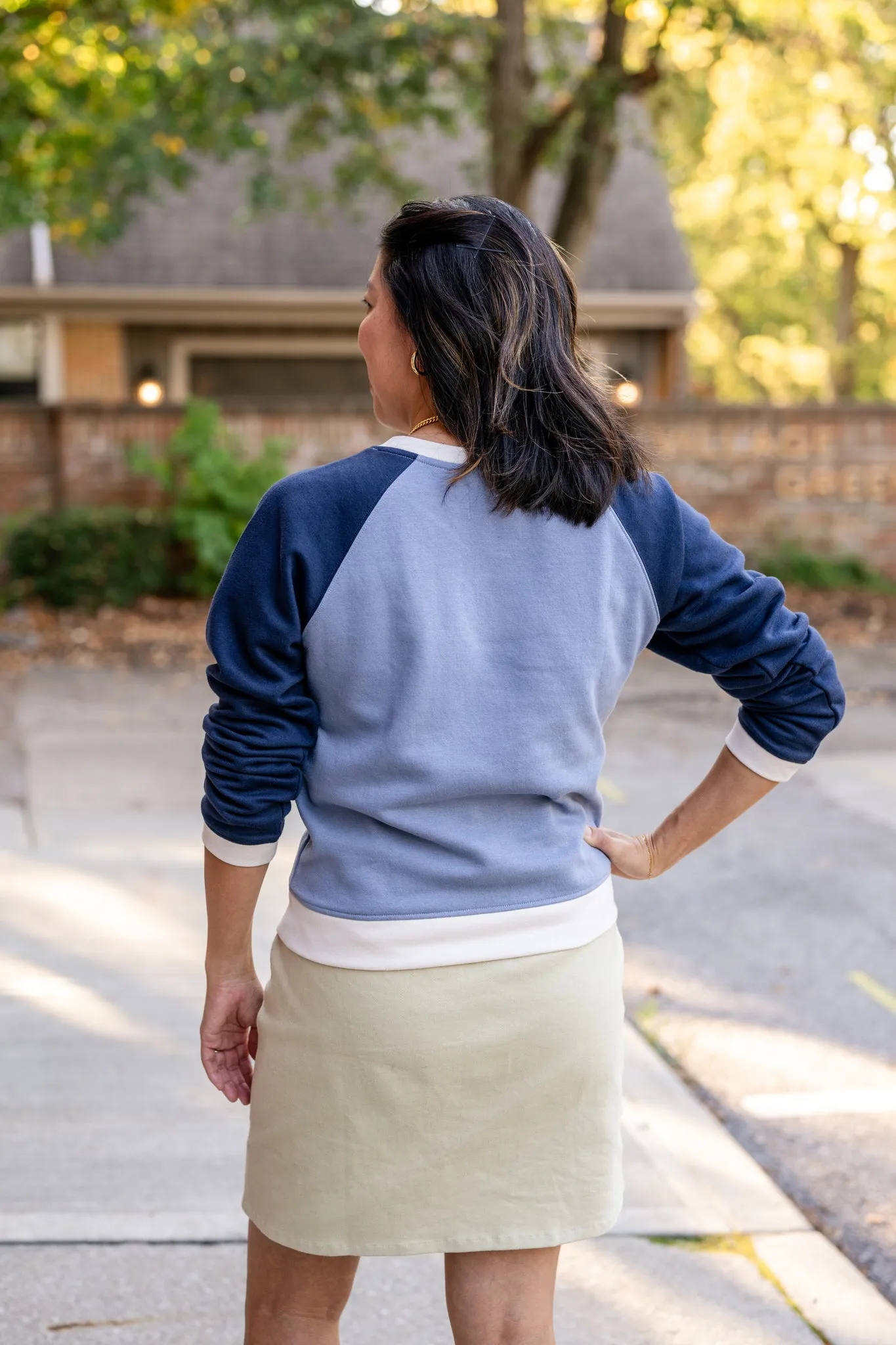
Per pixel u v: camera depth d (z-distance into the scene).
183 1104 3.13
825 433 11.55
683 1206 2.75
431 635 1.42
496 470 1.44
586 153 12.02
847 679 8.68
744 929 4.45
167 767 6.39
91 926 4.27
